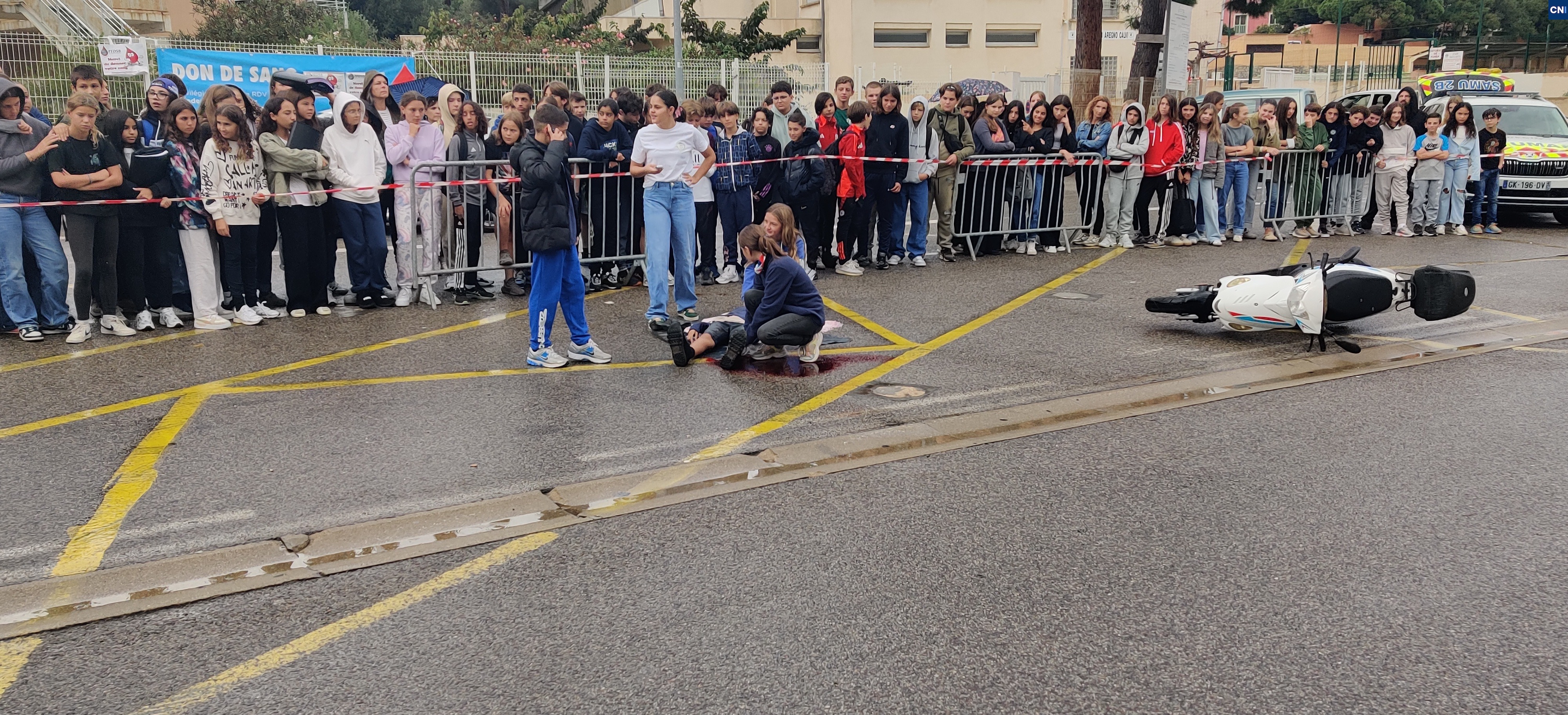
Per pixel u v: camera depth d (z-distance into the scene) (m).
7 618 3.71
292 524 4.47
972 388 6.52
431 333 8.06
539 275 6.90
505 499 4.75
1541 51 44.03
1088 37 21.05
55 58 15.88
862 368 7.02
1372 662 3.39
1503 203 14.20
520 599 3.85
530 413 6.02
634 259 9.88
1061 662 3.40
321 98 10.69
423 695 3.23
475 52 20.08
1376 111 13.72
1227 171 12.92
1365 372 6.91
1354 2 63.00
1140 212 12.76
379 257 8.93
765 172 10.21
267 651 3.50
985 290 9.85
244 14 29.27
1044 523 4.49
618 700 3.20
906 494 4.82
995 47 35.22
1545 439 5.54
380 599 3.85
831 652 3.46
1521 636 3.55
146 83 16.17
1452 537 4.33
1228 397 6.35
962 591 3.88
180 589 3.92
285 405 6.18
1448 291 7.32
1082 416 6.00
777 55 35.03
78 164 7.46
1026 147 11.95
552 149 6.68
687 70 21.45
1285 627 3.61
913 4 34.19
